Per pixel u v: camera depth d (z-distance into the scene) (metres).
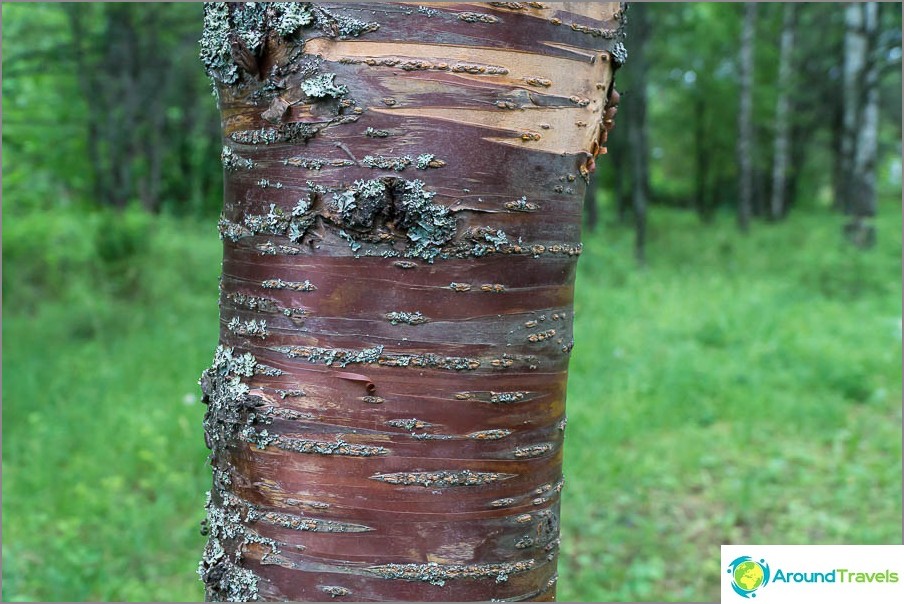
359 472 1.06
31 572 3.52
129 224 9.48
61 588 3.35
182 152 16.53
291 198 1.08
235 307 1.15
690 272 11.74
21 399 5.46
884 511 4.22
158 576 3.60
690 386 6.03
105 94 12.80
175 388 5.78
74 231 9.44
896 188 23.95
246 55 1.09
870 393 6.07
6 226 9.23
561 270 1.14
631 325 8.08
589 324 8.06
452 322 1.05
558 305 1.14
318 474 1.08
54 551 3.69
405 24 1.04
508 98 1.06
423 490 1.06
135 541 3.75
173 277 8.98
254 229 1.11
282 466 1.10
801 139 22.72
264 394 1.10
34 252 8.83
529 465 1.12
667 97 24.30
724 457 4.93
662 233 16.73
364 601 1.07
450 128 1.04
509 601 1.11
